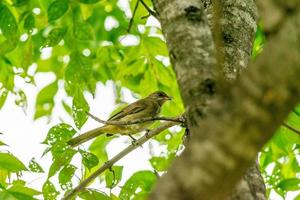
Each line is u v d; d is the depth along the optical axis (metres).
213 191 3.84
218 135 3.87
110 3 17.39
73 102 12.80
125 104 17.34
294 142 11.45
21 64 14.97
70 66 14.80
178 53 5.91
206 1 8.12
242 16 7.73
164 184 3.87
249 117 3.82
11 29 13.12
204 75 5.63
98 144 14.70
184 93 5.67
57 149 10.58
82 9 16.11
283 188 12.66
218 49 5.25
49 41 13.97
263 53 3.86
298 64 3.74
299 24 3.86
